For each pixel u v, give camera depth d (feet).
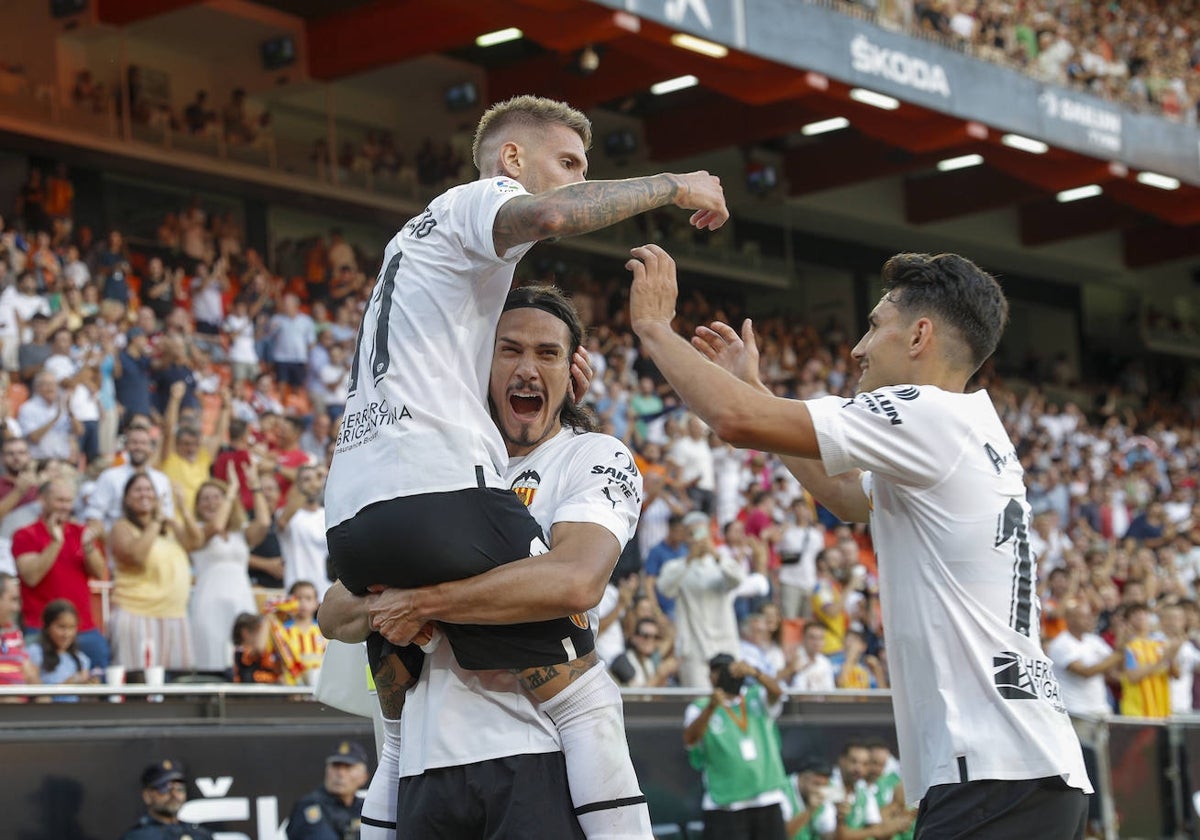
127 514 28.55
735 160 79.15
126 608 28.17
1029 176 73.46
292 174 62.49
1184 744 30.09
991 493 10.80
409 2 61.82
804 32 56.49
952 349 11.37
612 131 73.05
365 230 67.21
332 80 64.64
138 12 57.72
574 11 52.06
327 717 21.49
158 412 40.75
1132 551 55.16
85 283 46.34
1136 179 74.49
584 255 71.77
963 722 10.59
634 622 33.58
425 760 10.04
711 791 25.66
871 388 11.64
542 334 10.80
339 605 10.59
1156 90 76.43
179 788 19.53
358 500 9.78
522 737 9.98
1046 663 10.82
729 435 10.52
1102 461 75.56
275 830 20.53
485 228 9.55
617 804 9.98
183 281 50.47
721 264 76.48
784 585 43.39
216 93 64.75
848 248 88.53
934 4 62.85
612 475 10.50
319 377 48.91
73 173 56.80
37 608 27.09
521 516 9.89
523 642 9.91
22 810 18.60
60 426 35.99
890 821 27.40
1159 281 105.09
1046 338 99.40
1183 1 88.58
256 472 35.14
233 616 29.63
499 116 10.60
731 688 25.94
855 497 12.17
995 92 64.75
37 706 19.02
